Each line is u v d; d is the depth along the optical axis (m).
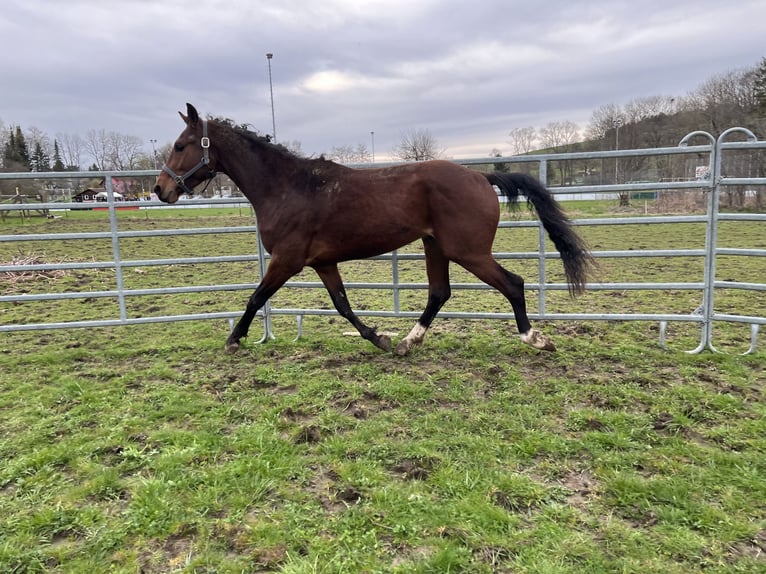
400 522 2.09
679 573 1.79
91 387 3.68
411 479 2.42
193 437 2.84
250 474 2.47
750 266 8.83
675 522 2.06
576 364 3.91
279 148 3.98
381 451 2.67
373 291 7.58
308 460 2.62
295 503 2.25
